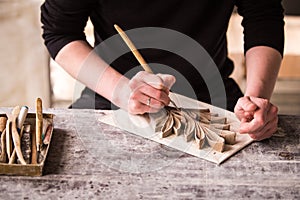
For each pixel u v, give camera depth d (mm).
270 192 930
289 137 1108
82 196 909
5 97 2279
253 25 1369
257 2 1386
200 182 952
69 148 1041
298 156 1041
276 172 988
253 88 1203
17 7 2178
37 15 2188
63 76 2289
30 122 1095
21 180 940
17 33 2211
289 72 2213
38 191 917
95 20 1393
